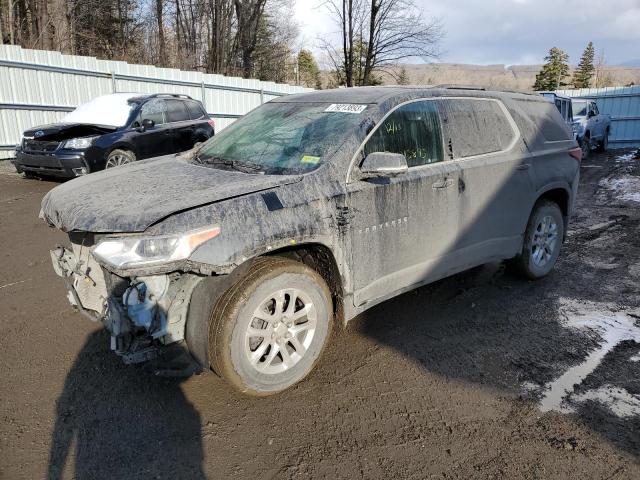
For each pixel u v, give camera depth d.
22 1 21.31
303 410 2.98
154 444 2.68
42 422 2.83
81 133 9.66
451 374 3.38
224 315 2.75
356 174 3.32
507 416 2.94
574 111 18.11
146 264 2.56
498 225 4.40
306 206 3.03
